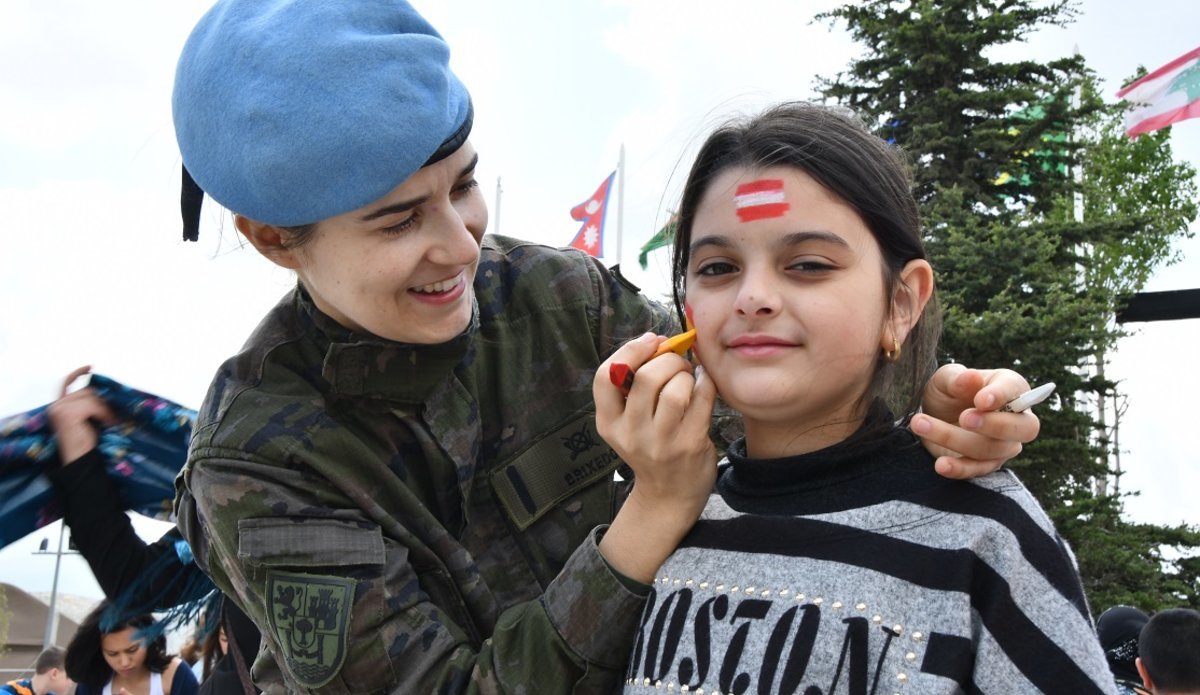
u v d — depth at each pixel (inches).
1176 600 475.2
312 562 62.7
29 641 866.8
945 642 48.2
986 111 506.6
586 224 604.4
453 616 69.1
